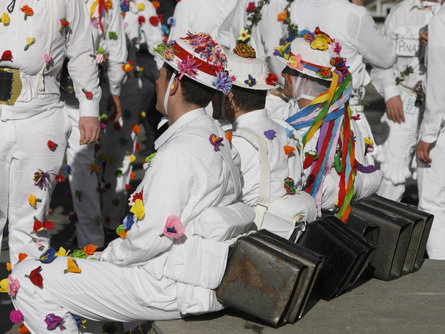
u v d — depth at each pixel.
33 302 3.70
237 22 6.16
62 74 4.99
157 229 3.45
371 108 12.67
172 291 3.60
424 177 5.75
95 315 3.72
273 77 4.16
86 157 6.15
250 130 4.13
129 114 6.72
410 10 6.51
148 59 8.64
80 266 3.67
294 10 5.74
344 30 5.62
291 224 4.04
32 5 4.43
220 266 3.55
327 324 3.80
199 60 3.65
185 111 3.70
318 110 4.59
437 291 4.29
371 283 4.37
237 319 3.78
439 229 5.73
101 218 6.33
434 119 5.54
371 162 5.49
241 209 3.71
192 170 3.49
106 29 6.04
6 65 4.46
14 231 4.71
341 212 4.43
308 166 4.46
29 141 4.54
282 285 3.55
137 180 8.58
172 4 8.86
